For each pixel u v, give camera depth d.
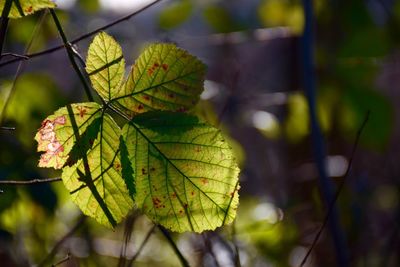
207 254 0.97
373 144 1.15
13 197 0.93
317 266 1.23
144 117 0.60
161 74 0.61
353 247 1.16
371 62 1.17
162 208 0.60
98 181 0.60
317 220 1.23
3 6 0.61
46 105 1.00
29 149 0.96
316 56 1.18
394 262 1.16
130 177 0.60
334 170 1.28
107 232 1.17
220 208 0.60
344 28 1.18
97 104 0.60
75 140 0.60
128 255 1.09
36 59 1.09
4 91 0.95
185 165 0.60
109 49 0.60
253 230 1.13
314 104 0.95
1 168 0.94
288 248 1.16
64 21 1.05
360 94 1.15
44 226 1.01
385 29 1.19
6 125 0.95
